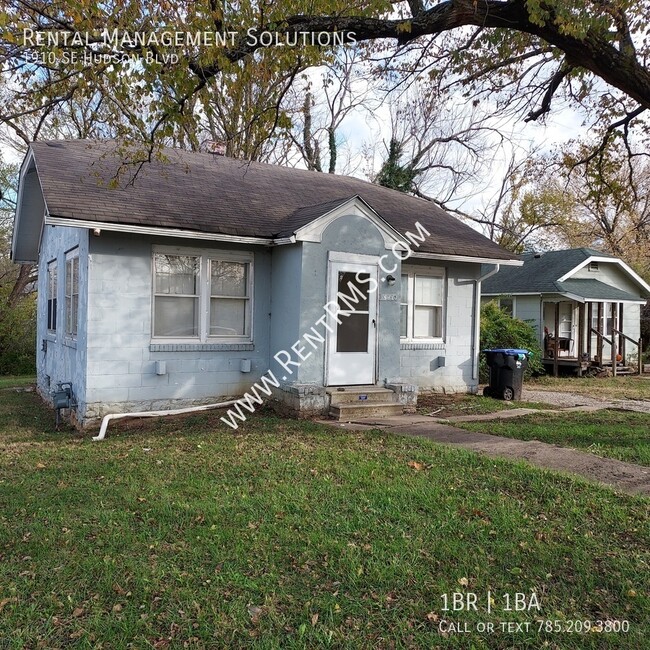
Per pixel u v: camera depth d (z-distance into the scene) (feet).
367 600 11.08
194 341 31.53
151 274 30.12
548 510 15.47
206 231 29.43
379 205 42.91
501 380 39.93
